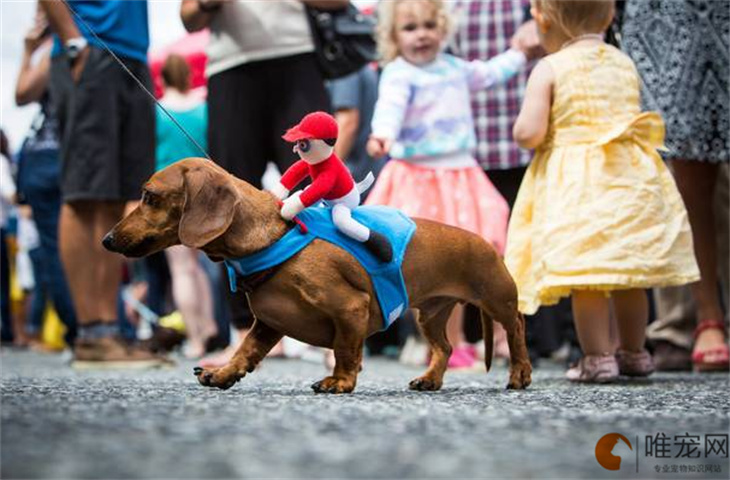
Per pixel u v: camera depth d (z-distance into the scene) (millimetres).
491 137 7469
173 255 9516
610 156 4965
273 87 6469
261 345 3865
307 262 3607
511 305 4258
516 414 2871
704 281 6184
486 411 2949
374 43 6562
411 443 2287
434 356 4293
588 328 4914
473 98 7473
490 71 6457
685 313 6477
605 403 3406
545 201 5031
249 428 2465
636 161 4977
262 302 3654
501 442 2324
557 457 2158
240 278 3658
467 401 3418
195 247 3475
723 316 6281
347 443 2271
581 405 3297
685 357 6457
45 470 1915
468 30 7715
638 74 5973
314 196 3621
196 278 9594
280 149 6465
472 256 4133
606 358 4906
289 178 3842
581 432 2504
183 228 3502
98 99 6555
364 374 5957
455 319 6703
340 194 3703
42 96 8688
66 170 6609
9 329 13547
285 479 1888
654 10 5934
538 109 5090
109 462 1999
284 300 3633
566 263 4777
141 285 12273
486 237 6125
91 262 6703
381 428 2510
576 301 4938
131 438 2277
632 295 5152
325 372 6082
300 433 2406
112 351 6680
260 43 6398
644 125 5062
